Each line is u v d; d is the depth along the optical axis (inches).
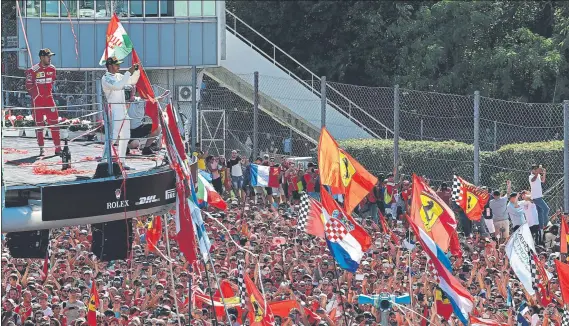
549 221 3481.8
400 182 3690.9
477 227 3486.7
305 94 4909.0
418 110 4729.3
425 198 2519.7
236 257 2795.3
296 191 3809.1
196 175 2600.9
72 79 4904.0
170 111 2113.7
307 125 4822.8
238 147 4490.7
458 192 3294.8
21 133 2694.4
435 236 2524.6
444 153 3996.1
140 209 2062.0
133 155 2231.8
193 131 3983.8
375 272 2726.4
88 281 2556.6
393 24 5580.7
